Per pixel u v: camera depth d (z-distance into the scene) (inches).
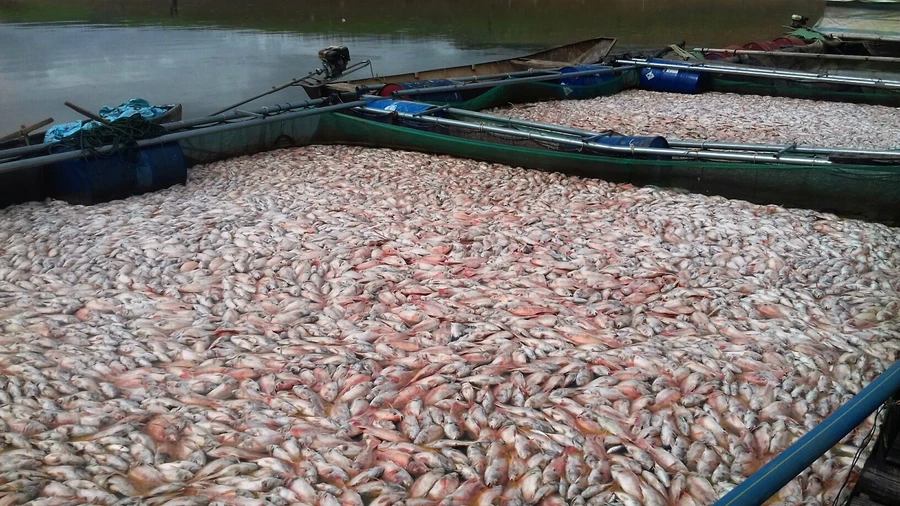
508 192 202.7
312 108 257.9
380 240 164.4
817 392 108.0
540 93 350.3
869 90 336.2
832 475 91.0
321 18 729.0
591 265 151.6
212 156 235.5
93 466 92.6
